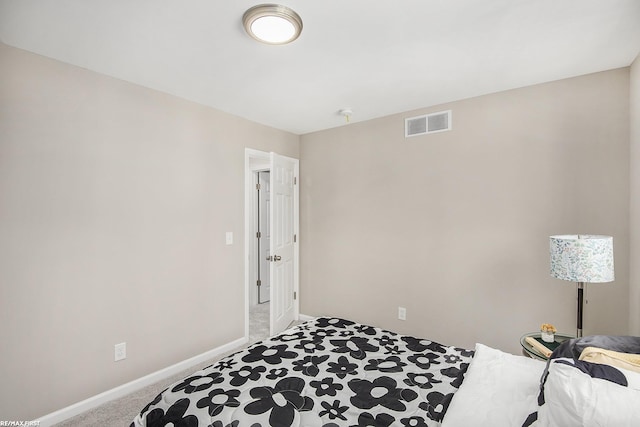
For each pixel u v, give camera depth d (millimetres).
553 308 2387
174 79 2354
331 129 3654
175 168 2676
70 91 2092
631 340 1315
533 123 2473
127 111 2373
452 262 2838
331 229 3662
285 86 2490
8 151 1846
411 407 1311
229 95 2676
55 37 1791
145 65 2135
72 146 2096
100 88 2234
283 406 1321
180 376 2615
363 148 3400
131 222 2387
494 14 1607
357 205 3451
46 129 1986
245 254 3281
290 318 3807
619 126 2176
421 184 3012
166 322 2605
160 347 2564
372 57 2049
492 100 2645
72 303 2088
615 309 2168
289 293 3783
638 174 1976
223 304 3061
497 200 2621
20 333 1885
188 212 2768
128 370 2363
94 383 2182
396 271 3174
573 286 2326
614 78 2197
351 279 3502
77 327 2109
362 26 1705
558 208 2373
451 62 2117
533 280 2465
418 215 3031
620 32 1764
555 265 1845
